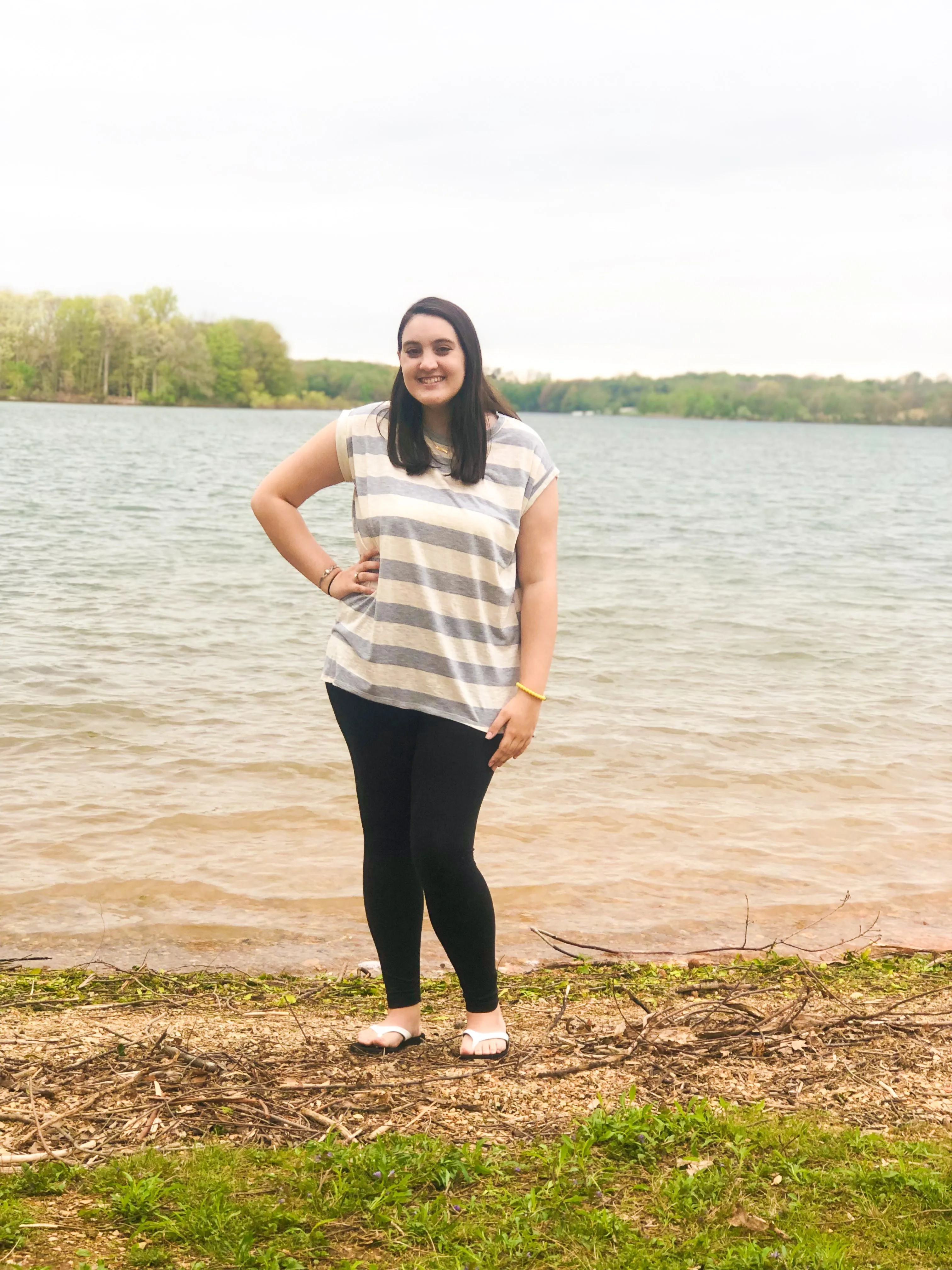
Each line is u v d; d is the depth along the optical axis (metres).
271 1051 3.31
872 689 10.45
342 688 2.94
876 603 16.14
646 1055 3.28
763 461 72.94
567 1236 2.28
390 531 2.84
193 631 11.95
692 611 14.67
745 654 12.00
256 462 45.91
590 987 4.20
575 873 5.75
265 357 131.50
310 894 5.36
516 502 2.89
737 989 4.07
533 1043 3.38
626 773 7.54
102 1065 3.15
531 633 2.97
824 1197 2.43
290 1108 2.86
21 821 6.22
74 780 6.97
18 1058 3.21
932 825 6.67
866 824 6.65
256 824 6.29
